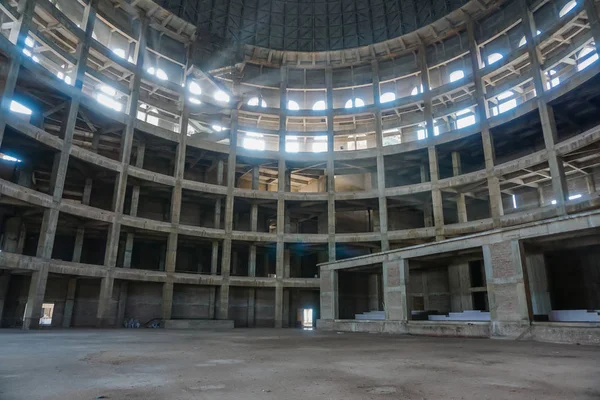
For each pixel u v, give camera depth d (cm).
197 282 3806
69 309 3444
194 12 4306
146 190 4050
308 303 4538
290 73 4866
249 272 4184
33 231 3622
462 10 3981
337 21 4672
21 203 2808
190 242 4241
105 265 3284
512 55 3591
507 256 1869
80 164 3375
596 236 1958
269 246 4456
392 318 2442
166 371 757
